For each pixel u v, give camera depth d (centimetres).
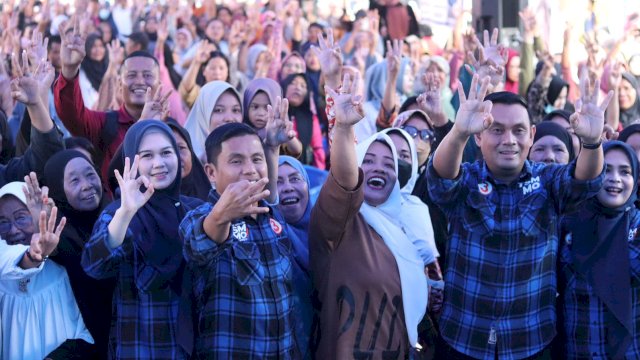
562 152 448
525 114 347
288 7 880
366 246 350
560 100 699
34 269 321
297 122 606
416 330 348
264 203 337
